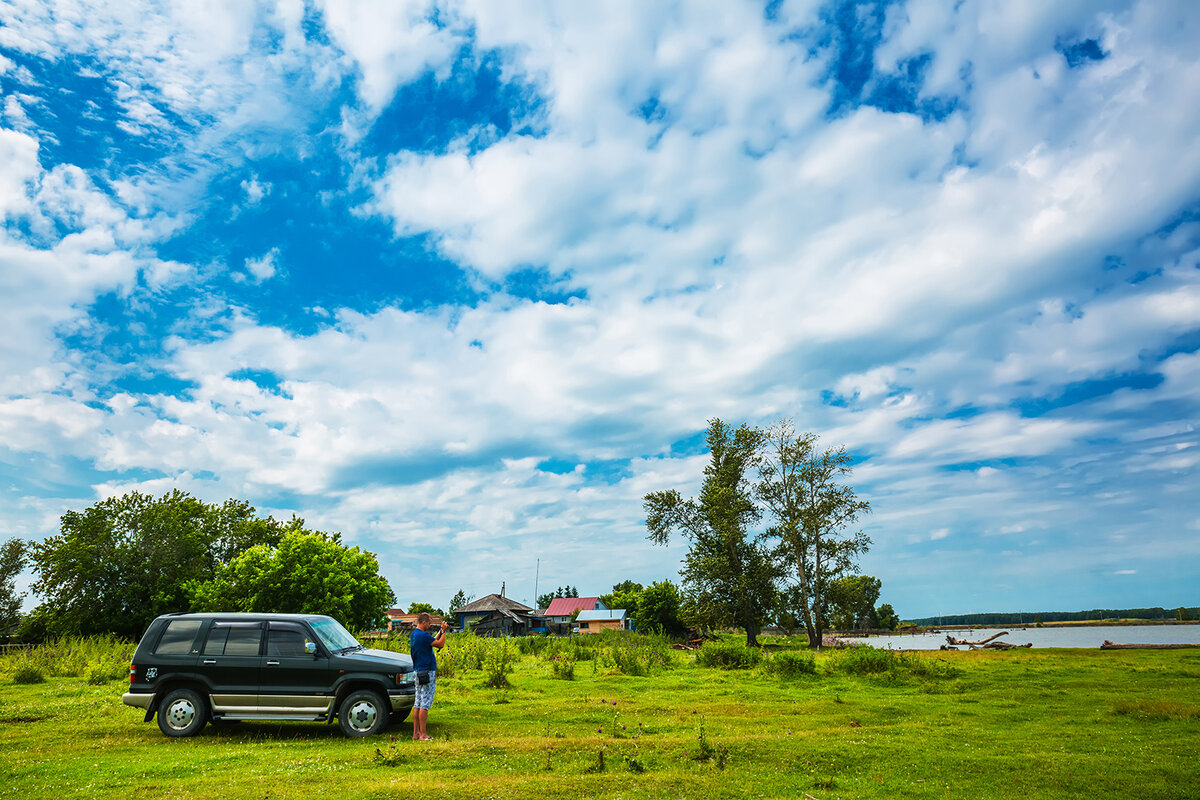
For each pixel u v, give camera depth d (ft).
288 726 41.75
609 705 51.88
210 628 39.60
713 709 50.67
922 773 29.48
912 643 185.88
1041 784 27.71
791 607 159.22
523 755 32.63
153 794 25.43
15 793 25.58
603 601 342.03
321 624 41.68
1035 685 60.95
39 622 168.96
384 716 38.32
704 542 165.68
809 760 31.68
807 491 161.89
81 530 169.89
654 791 26.35
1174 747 33.58
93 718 44.55
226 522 193.26
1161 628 257.75
